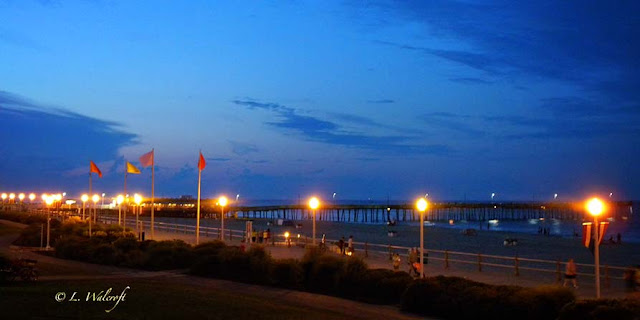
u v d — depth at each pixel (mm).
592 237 19734
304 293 26281
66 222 60656
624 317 16594
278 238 53281
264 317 19000
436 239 80938
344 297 25500
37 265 33938
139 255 36781
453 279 22797
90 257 38906
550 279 29188
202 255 34844
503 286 21562
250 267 30375
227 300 21984
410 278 24641
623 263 49031
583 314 17438
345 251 40969
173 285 26703
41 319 16625
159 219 123125
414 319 20844
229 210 170500
